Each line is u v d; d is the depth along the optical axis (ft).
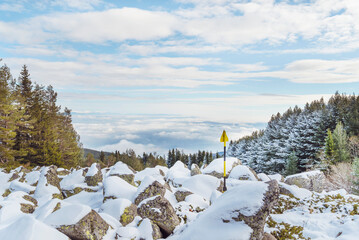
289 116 238.27
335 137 124.57
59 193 44.98
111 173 52.01
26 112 127.54
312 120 160.04
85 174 55.52
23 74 135.74
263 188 15.79
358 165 81.10
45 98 160.86
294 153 147.13
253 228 14.53
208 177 50.88
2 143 99.19
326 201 33.78
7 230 15.74
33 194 46.93
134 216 27.04
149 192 34.83
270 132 227.40
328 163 117.39
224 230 14.62
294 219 27.71
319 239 22.20
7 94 101.40
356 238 21.03
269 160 181.68
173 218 26.09
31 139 119.03
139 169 206.90
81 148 198.49
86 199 43.50
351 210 29.09
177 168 71.10
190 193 40.52
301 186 52.95
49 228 16.46
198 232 15.15
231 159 65.16
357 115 146.72
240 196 15.98
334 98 194.70
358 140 120.98
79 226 18.16
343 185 87.51
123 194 37.22
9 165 94.58
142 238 22.75
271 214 29.07
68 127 175.42
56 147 123.13
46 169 46.65
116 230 21.93
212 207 17.35
